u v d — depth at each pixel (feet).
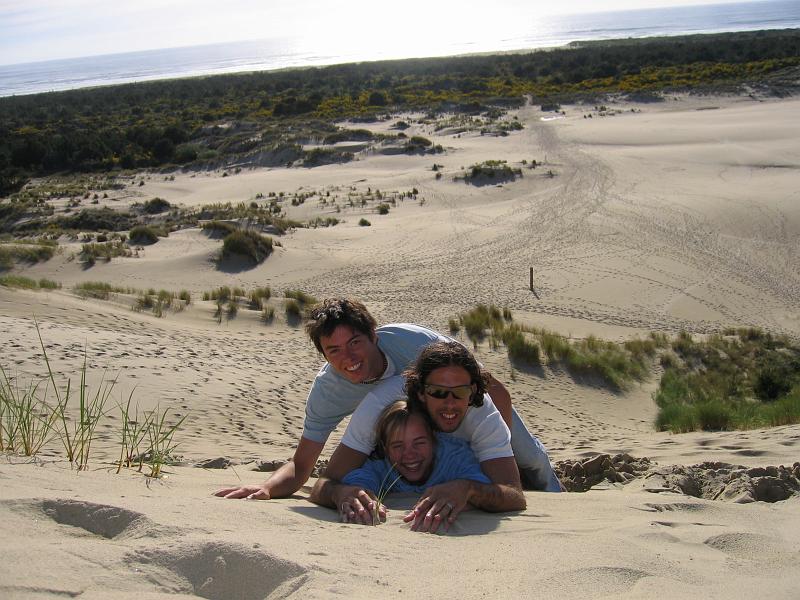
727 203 105.40
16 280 56.59
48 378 27.84
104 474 10.86
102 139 208.44
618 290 74.02
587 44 460.14
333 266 84.89
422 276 80.12
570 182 127.54
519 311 67.00
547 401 42.60
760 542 8.87
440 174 141.38
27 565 6.11
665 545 8.47
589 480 16.92
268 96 290.56
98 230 117.91
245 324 55.57
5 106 326.85
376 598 6.15
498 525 9.77
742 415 30.83
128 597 5.85
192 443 23.22
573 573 7.02
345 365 11.86
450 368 10.94
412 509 10.58
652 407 43.86
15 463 11.01
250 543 6.97
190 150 190.90
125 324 45.11
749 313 68.03
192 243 93.56
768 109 193.77
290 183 150.51
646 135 165.99
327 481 11.14
